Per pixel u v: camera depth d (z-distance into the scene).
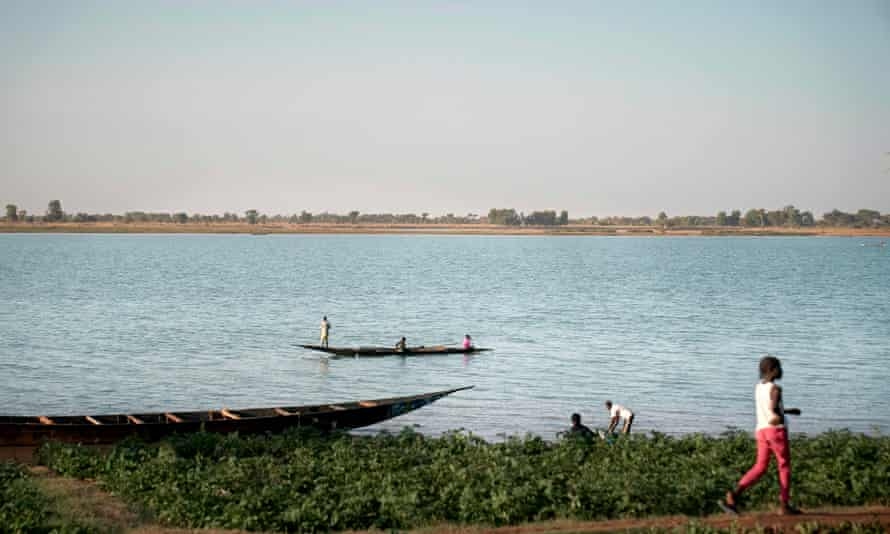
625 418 24.41
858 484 16.20
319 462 19.47
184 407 34.53
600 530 14.29
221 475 18.03
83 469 20.11
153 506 16.81
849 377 42.03
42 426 23.80
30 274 116.56
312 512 15.63
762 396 14.13
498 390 38.53
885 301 85.12
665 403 35.59
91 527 15.14
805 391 38.41
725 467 17.67
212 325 62.69
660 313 73.62
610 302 83.94
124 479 18.48
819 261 182.12
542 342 55.41
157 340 54.22
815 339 56.59
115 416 25.97
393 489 16.67
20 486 17.75
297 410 27.92
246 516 15.74
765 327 63.25
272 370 43.84
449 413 33.31
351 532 15.21
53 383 39.19
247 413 27.52
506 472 17.28
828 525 13.72
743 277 124.56
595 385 39.75
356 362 46.81
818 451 19.34
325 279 114.69
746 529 13.68
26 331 57.72
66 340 53.59
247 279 112.75
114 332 57.84
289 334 58.50
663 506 15.47
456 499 16.19
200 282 105.81
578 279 119.19
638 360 47.56
